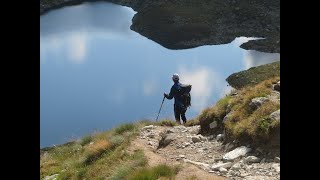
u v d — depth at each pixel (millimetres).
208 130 18156
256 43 84062
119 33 92500
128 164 15094
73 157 20047
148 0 107438
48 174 19094
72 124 47750
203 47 84812
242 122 15727
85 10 109188
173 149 16734
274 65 66500
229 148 15320
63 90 60625
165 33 90312
